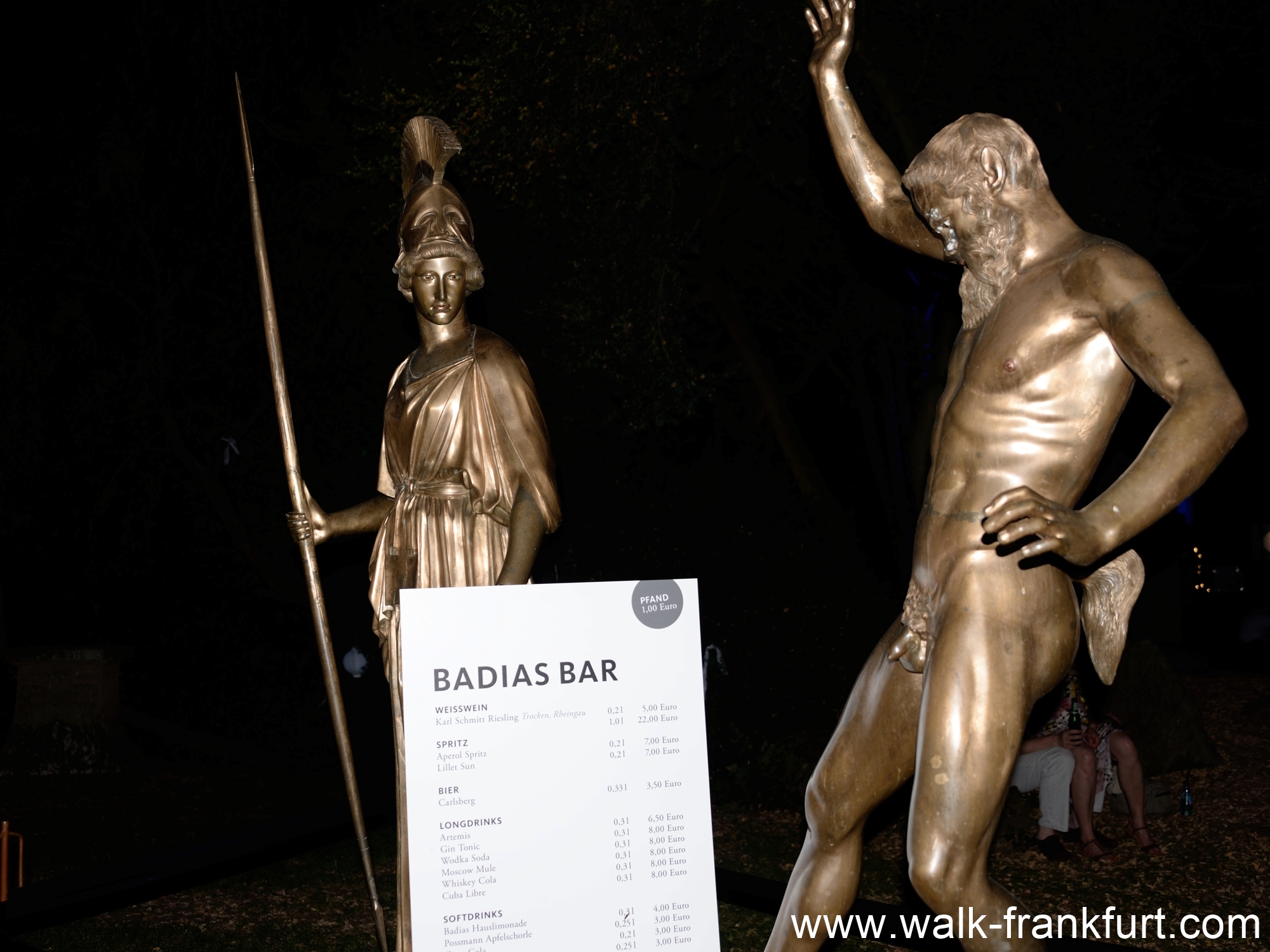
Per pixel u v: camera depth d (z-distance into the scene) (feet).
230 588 42.60
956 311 29.17
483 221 30.53
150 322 38.96
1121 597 9.41
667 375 25.77
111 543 43.11
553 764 8.08
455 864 7.83
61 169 38.32
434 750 7.88
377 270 36.19
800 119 27.84
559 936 7.96
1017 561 8.91
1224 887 20.83
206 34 36.70
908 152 25.67
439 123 12.89
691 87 26.04
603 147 26.08
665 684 8.38
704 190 30.94
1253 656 49.32
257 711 40.22
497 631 8.07
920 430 30.66
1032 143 9.40
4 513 40.91
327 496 39.29
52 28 37.50
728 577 29.78
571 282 26.78
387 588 12.71
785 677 29.40
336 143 34.19
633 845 8.17
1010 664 8.76
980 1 25.16
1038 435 8.83
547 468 12.65
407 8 29.96
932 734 8.76
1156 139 29.37
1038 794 24.30
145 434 40.32
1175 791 27.48
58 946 18.42
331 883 21.84
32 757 36.40
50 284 38.93
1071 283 8.75
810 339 40.86
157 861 15.79
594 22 24.18
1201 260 40.75
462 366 12.66
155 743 40.63
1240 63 30.60
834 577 30.42
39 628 46.21
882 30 25.63
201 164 37.42
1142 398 33.24
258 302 38.11
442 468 12.69
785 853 23.49
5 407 38.83
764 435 39.14
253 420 38.91
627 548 29.99
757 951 17.49
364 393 38.50
